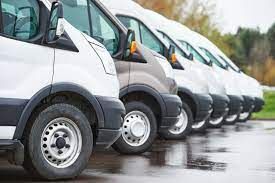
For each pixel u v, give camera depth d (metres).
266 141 17.58
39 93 9.18
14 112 9.01
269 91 50.03
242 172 10.84
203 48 25.36
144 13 17.42
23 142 9.24
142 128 13.46
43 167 9.27
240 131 22.44
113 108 9.99
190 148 15.15
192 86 18.27
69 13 12.91
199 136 19.45
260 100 30.23
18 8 9.35
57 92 9.38
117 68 13.13
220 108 21.53
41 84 9.22
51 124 9.38
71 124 9.50
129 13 15.73
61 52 9.49
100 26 13.07
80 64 9.68
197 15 46.66
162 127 13.95
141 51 13.55
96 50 10.00
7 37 9.14
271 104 47.00
